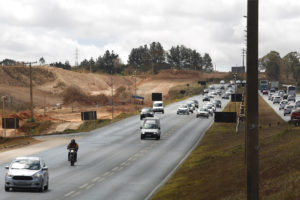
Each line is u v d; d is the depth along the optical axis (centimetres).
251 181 3566
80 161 12781
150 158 13400
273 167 7781
